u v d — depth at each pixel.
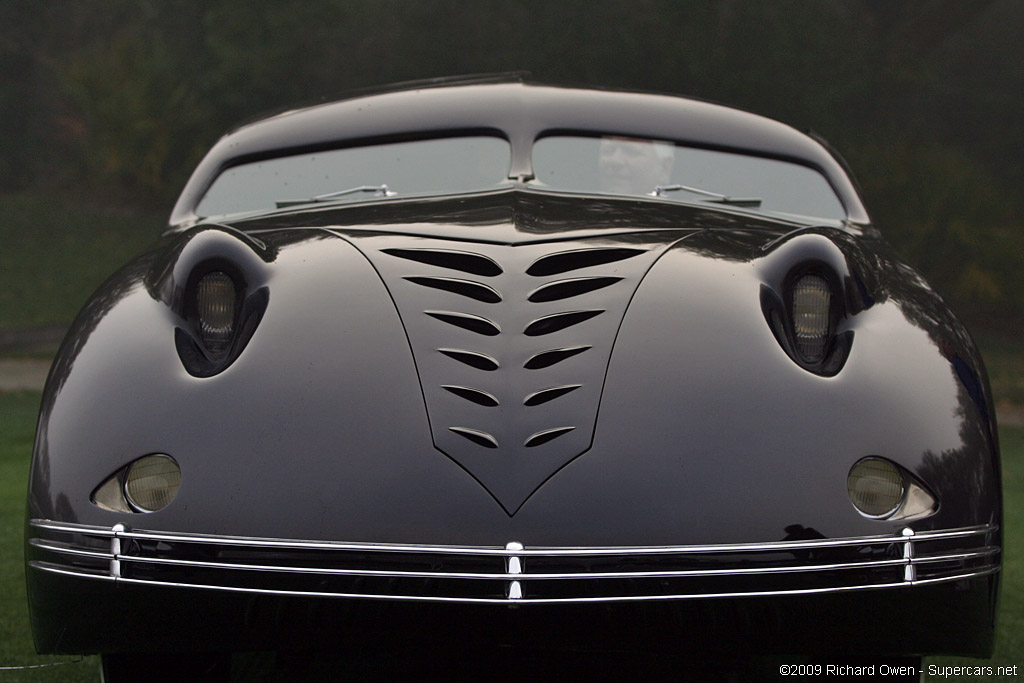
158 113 58.38
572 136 6.32
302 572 4.70
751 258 5.24
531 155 6.23
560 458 4.74
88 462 4.88
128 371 4.99
